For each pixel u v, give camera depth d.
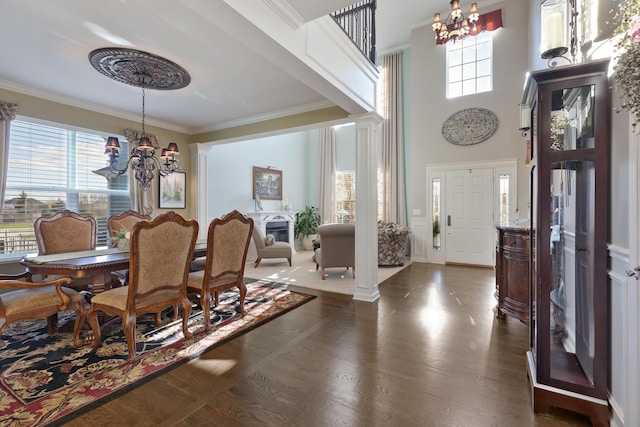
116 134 4.61
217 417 1.69
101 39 2.63
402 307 3.61
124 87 3.68
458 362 2.29
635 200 1.36
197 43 2.70
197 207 5.61
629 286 1.41
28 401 1.81
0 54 2.88
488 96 6.23
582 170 1.83
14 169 3.81
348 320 3.19
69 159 4.33
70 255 3.09
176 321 3.13
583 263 1.83
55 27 2.46
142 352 2.46
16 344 2.60
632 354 1.40
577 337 1.86
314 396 1.88
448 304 3.73
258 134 4.91
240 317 3.27
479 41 6.39
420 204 6.91
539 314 1.77
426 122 6.84
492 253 6.14
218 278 3.05
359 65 3.50
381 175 7.88
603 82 1.58
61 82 3.53
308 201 9.62
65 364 2.26
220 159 6.77
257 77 3.40
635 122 1.22
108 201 4.75
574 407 1.65
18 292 2.50
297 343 2.63
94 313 2.52
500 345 2.58
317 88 3.01
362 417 1.69
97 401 1.82
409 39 7.35
